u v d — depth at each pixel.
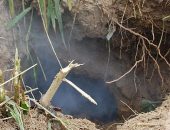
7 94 1.53
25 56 2.52
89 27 2.43
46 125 1.50
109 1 2.34
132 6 2.26
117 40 2.59
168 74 2.63
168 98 2.14
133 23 2.38
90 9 2.37
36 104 1.52
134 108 2.77
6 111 1.45
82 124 1.66
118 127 1.81
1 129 1.41
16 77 1.41
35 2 2.38
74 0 2.35
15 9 2.42
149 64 2.67
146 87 2.73
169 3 2.16
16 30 2.44
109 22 2.37
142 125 1.72
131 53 2.68
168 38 2.49
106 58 2.77
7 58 2.37
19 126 1.39
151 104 2.34
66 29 2.52
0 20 2.38
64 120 1.57
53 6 1.87
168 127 1.66
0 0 2.38
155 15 2.25
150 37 2.49
